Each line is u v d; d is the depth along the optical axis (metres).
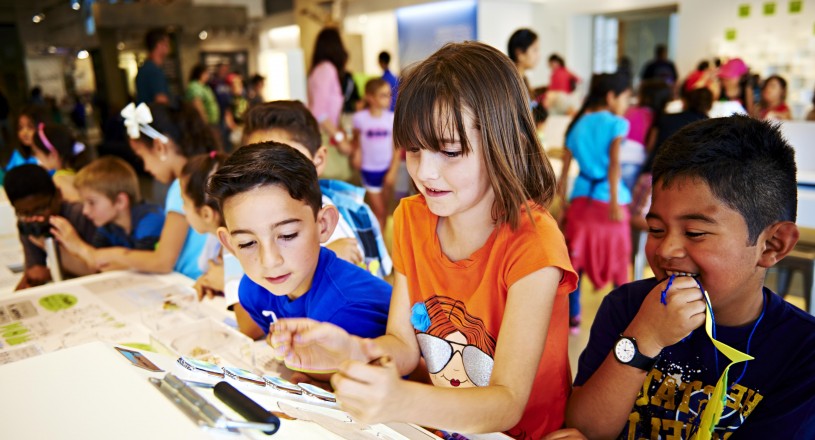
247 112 1.56
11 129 6.17
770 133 0.76
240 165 0.92
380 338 0.95
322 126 4.19
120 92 9.01
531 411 0.94
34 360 0.64
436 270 0.93
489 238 0.86
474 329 0.90
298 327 0.71
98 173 1.90
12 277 1.99
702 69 6.09
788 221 0.76
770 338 0.82
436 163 0.75
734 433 0.83
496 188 0.77
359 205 1.64
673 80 6.43
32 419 0.54
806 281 2.45
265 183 0.91
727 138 0.74
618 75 2.63
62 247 2.03
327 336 0.71
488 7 8.53
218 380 0.67
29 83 9.99
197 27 9.23
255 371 1.04
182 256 1.80
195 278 1.80
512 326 0.79
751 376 0.82
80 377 0.61
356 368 0.58
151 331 1.22
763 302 0.83
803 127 3.44
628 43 9.47
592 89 2.74
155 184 3.14
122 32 8.84
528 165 0.80
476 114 0.72
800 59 6.82
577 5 8.62
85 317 1.32
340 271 1.08
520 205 0.80
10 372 0.62
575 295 2.73
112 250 1.77
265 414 0.56
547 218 0.84
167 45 4.95
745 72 5.22
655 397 0.90
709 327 0.74
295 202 0.93
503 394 0.74
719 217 0.74
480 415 0.70
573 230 2.77
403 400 0.61
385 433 0.70
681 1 7.74
